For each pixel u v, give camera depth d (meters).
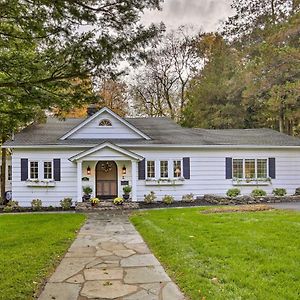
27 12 5.39
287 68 21.80
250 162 20.17
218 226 9.81
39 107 6.50
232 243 7.61
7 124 6.95
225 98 32.34
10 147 18.12
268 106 26.42
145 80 36.81
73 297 4.87
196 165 19.64
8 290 5.09
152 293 4.96
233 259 6.39
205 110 32.84
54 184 18.55
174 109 37.34
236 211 13.40
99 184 19.05
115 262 6.70
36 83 5.90
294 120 27.78
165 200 18.17
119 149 17.72
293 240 7.82
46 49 5.77
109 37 5.56
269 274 5.52
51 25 5.53
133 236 9.38
